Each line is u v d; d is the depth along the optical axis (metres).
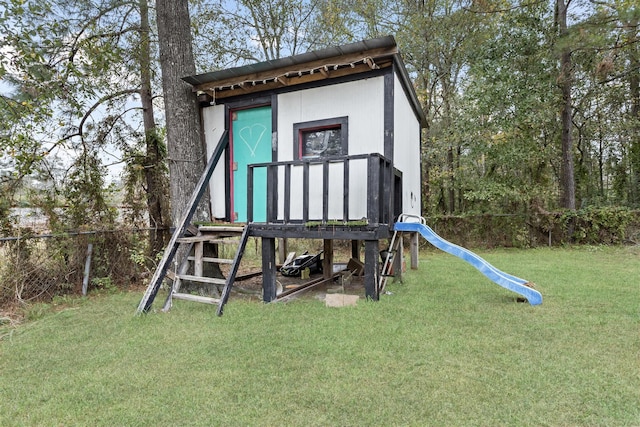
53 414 2.12
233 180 5.73
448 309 4.07
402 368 2.60
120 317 4.07
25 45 5.00
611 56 8.51
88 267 5.54
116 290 5.69
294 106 5.28
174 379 2.50
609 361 2.65
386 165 4.77
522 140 11.28
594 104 12.57
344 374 2.52
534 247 10.51
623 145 13.11
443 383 2.37
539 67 10.51
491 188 11.09
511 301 4.43
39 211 5.47
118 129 6.67
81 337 3.42
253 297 5.12
